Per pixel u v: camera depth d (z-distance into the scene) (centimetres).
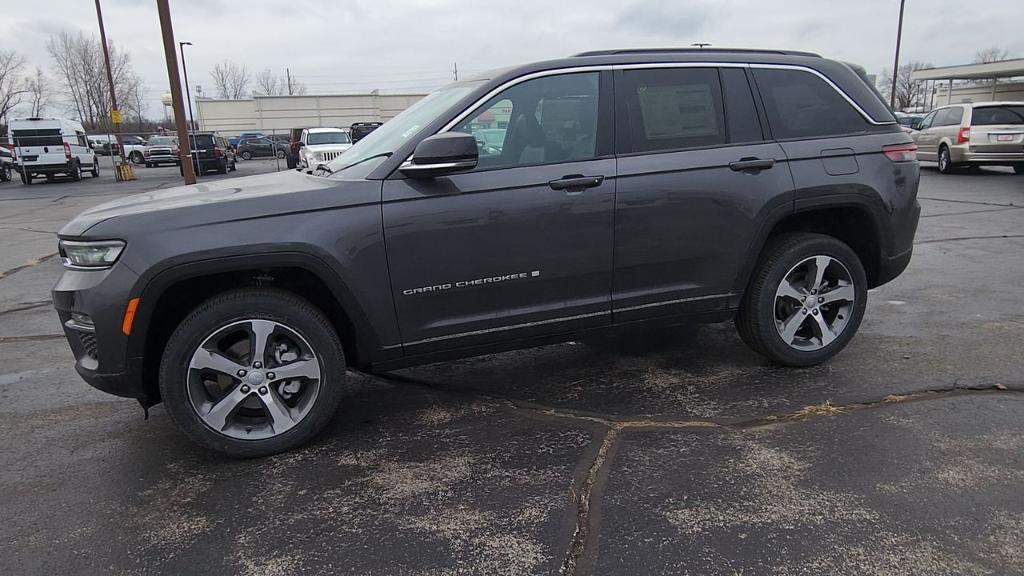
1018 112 1644
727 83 394
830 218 438
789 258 406
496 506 289
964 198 1272
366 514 286
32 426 383
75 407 410
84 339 316
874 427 347
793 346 422
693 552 254
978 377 407
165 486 314
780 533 263
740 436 344
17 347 534
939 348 458
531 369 453
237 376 327
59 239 324
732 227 389
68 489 313
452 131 349
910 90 7038
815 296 420
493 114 356
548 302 368
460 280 347
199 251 307
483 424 370
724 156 386
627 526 271
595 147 367
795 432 346
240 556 260
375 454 339
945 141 1734
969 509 275
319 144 2094
